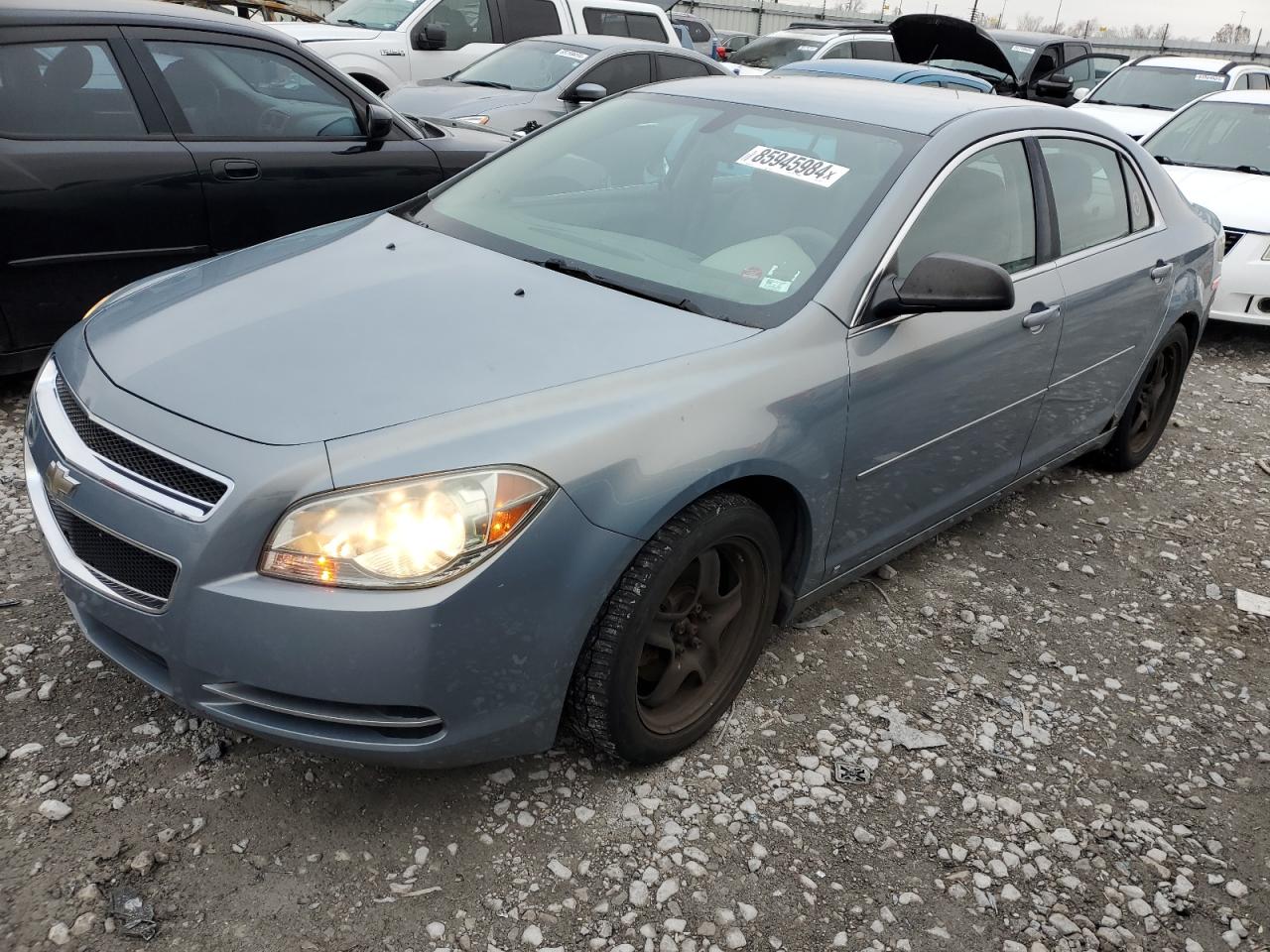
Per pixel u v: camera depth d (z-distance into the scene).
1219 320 7.26
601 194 3.24
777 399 2.52
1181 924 2.36
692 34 18.09
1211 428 5.67
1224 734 3.05
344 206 5.24
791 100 3.40
